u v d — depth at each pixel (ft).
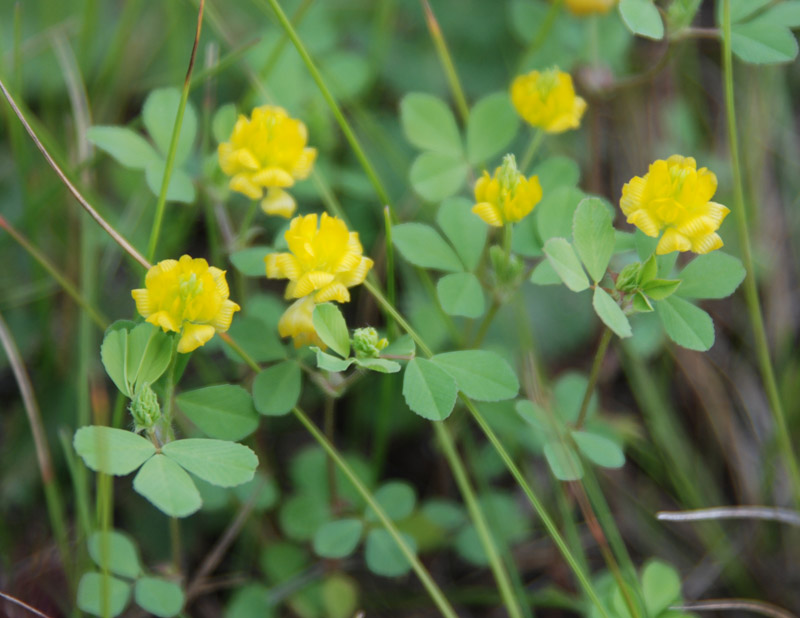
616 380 1.34
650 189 1.09
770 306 1.36
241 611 1.19
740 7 1.18
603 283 1.14
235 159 1.13
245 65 1.27
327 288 1.09
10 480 1.25
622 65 1.36
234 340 1.15
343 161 1.34
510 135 1.21
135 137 1.16
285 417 1.29
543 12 1.35
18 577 1.21
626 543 1.29
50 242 1.30
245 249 1.16
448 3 1.41
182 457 1.07
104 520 1.08
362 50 1.40
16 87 1.24
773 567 1.29
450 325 1.22
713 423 1.32
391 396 1.29
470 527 1.24
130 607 1.19
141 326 1.09
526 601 1.22
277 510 1.26
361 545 1.26
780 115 1.41
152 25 1.37
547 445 1.13
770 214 1.38
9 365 1.28
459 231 1.16
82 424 1.20
